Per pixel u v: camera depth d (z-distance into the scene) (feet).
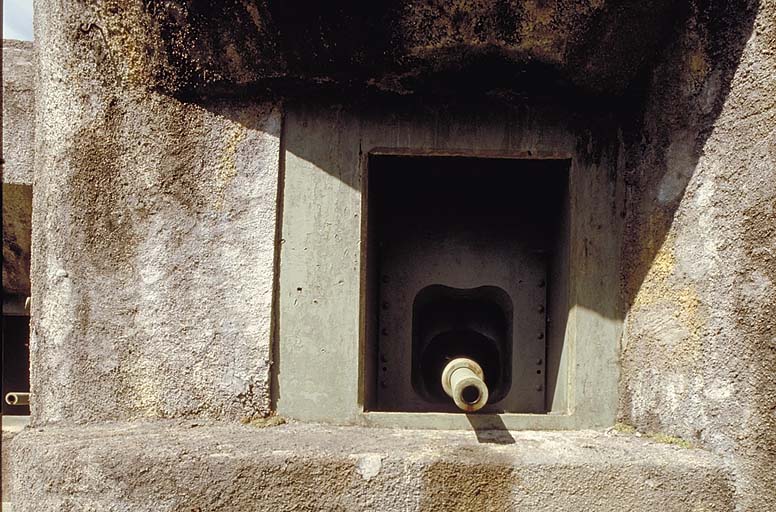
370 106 5.24
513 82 5.10
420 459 4.24
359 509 4.21
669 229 4.79
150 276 5.00
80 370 4.99
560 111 5.31
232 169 5.08
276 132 5.12
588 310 5.26
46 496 4.33
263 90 5.10
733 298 4.21
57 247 5.06
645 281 5.02
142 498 4.21
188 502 4.20
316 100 5.20
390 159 5.53
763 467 3.99
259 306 5.03
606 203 5.31
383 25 4.62
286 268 5.12
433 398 6.27
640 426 4.98
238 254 5.05
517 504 4.21
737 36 4.23
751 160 4.11
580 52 4.80
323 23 4.62
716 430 4.32
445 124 5.26
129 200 5.01
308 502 4.21
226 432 4.74
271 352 5.06
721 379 4.29
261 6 4.50
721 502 4.16
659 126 4.95
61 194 5.05
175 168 5.03
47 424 5.02
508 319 6.35
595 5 4.49
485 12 4.54
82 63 4.96
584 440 4.79
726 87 4.31
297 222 5.14
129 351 4.98
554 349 5.81
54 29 5.03
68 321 5.01
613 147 5.32
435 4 4.50
